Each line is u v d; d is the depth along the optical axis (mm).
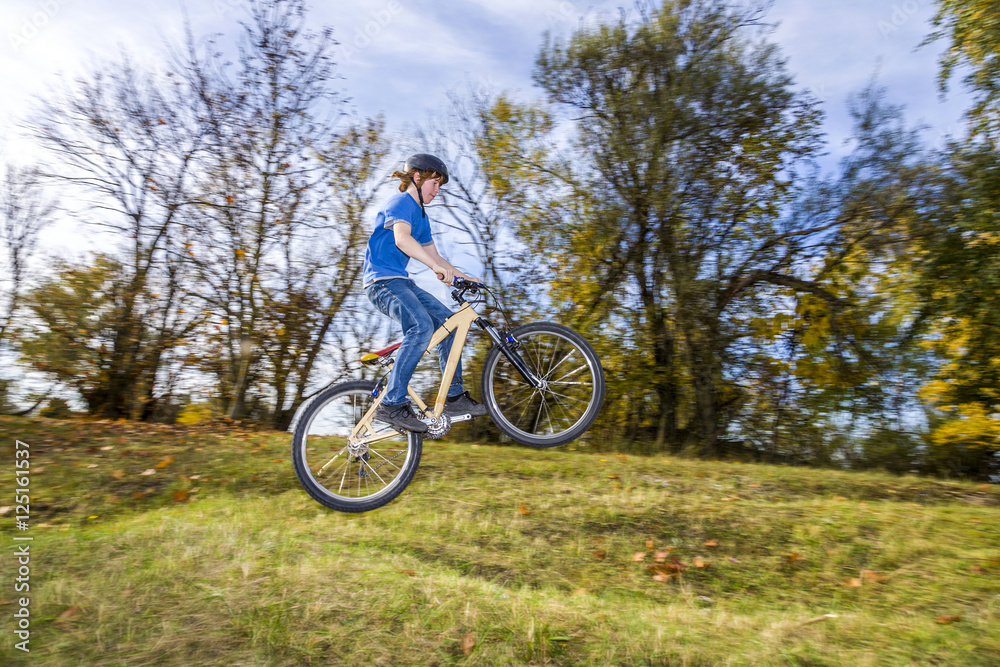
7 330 10633
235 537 3586
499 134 11289
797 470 6707
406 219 3574
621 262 10578
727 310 10758
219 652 2375
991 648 2680
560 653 2516
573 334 3773
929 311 9883
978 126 10125
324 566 3223
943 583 3488
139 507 4641
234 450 6121
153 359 10828
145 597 2773
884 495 5547
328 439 3906
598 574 3631
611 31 10562
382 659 2393
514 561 3713
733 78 10078
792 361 10758
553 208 10977
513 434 3727
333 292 10992
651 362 10789
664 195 9906
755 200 10500
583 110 10711
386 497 3830
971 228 9250
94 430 6820
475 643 2525
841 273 10695
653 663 2469
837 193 10266
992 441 9375
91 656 2309
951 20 10297
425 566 3477
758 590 3527
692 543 4082
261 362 10852
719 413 11148
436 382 4160
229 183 10492
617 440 10953
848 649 2668
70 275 10555
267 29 10391
